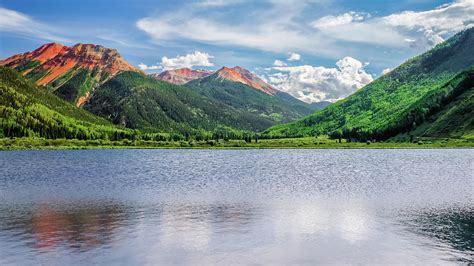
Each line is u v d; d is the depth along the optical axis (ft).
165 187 231.91
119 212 156.66
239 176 299.58
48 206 169.07
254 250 110.32
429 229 131.85
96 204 173.99
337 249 111.65
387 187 233.14
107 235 123.34
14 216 148.97
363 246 114.21
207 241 118.11
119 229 130.52
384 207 168.25
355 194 204.64
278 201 182.19
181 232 127.44
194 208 164.96
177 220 143.43
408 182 259.80
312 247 113.39
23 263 98.89
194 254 106.63
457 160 492.54
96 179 276.82
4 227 132.57
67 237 120.98
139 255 105.40
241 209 163.12
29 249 109.40
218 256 105.40
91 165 413.59
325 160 512.63
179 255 105.70
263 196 196.95
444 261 102.12
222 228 132.67
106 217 147.84
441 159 514.27
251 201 182.09
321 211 159.63
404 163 446.60
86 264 98.58
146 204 173.88
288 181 265.13
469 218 147.33
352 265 99.76
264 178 284.41
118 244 114.42
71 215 151.02
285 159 536.83
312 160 513.04
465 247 112.88
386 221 143.02
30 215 150.71
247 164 436.76
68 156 580.71
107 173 323.57
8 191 215.31
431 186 238.27
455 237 122.72
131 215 151.33
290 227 134.62
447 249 111.24
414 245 114.93
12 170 349.41
